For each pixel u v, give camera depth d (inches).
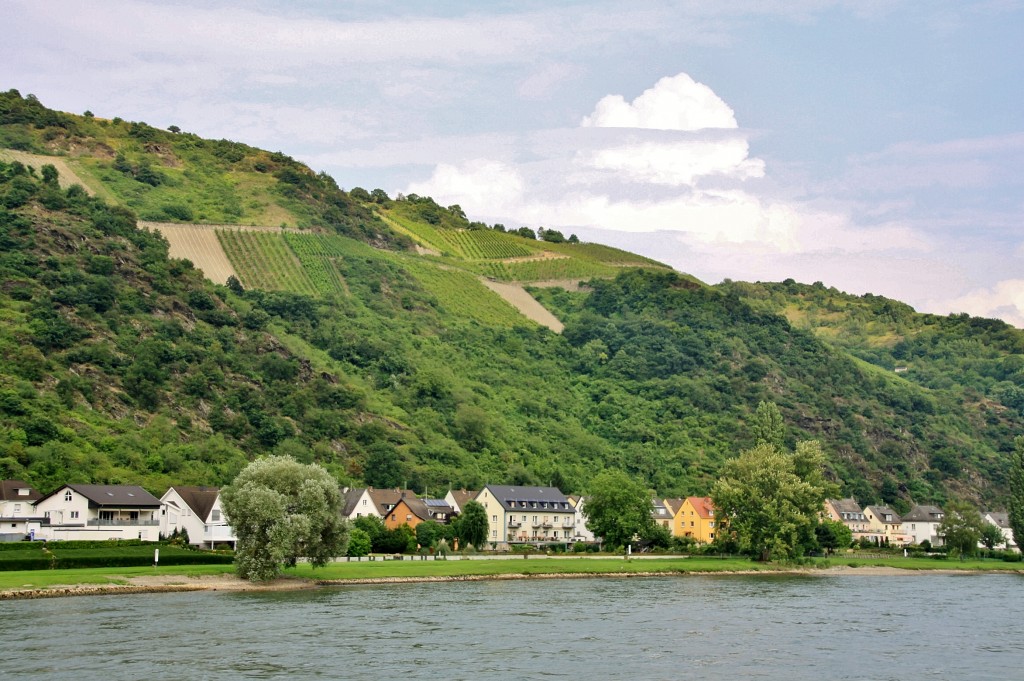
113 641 4018.2
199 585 5679.1
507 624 4670.3
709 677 3700.8
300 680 3508.9
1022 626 4995.1
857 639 4530.0
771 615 5231.3
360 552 7721.5
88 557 5930.1
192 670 3602.4
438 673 3646.7
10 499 7012.8
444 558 7834.6
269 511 5831.7
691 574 7554.1
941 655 4197.8
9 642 3959.2
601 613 5108.3
